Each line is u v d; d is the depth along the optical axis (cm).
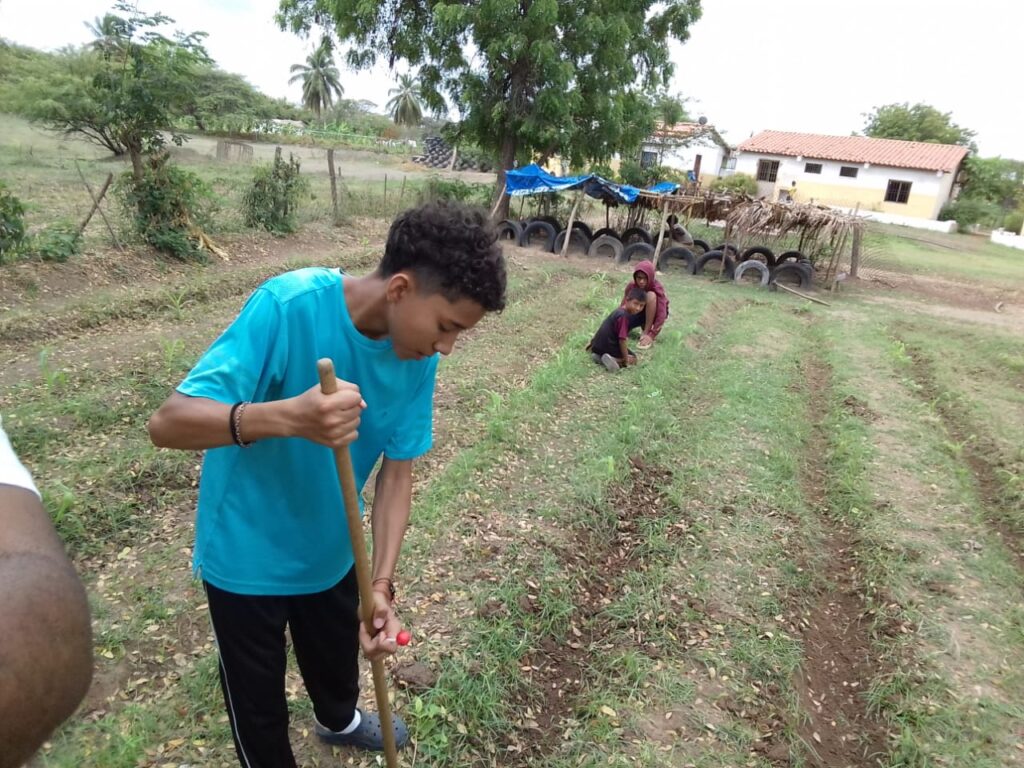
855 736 323
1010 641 381
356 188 2220
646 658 342
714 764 288
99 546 381
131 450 474
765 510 502
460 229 155
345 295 169
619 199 1798
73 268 905
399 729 271
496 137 1969
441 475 488
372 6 1709
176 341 666
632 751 289
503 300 163
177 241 1060
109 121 1038
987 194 4409
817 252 1755
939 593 419
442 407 618
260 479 178
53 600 60
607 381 746
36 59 3084
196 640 322
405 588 366
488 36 1752
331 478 184
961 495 552
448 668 313
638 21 1936
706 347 970
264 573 185
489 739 288
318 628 213
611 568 426
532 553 407
